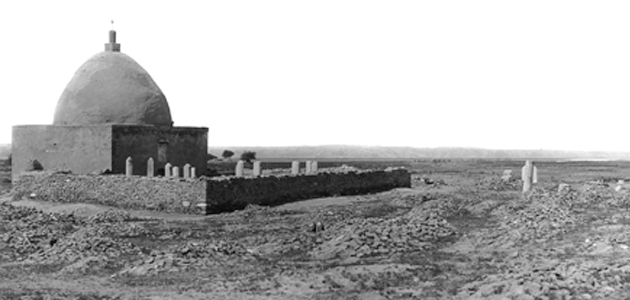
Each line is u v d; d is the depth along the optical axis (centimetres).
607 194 2961
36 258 1994
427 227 2275
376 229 2186
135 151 3912
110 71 4119
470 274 1612
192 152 4322
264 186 3338
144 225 2638
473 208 2930
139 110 4075
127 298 1464
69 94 4097
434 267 1716
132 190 3203
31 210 2933
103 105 4000
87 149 3862
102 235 2338
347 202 3500
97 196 3322
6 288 1577
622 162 11738
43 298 1454
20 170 4109
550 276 1366
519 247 1992
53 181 3519
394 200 3588
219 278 1670
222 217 2897
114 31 4419
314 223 2517
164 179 3108
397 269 1678
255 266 1836
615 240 1802
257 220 2800
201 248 1975
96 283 1653
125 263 1908
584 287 1295
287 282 1595
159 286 1605
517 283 1334
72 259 1947
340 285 1551
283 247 2102
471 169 8325
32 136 4062
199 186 2989
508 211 2711
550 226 2181
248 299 1439
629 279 1340
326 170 4166
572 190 3259
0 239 2239
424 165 9819
